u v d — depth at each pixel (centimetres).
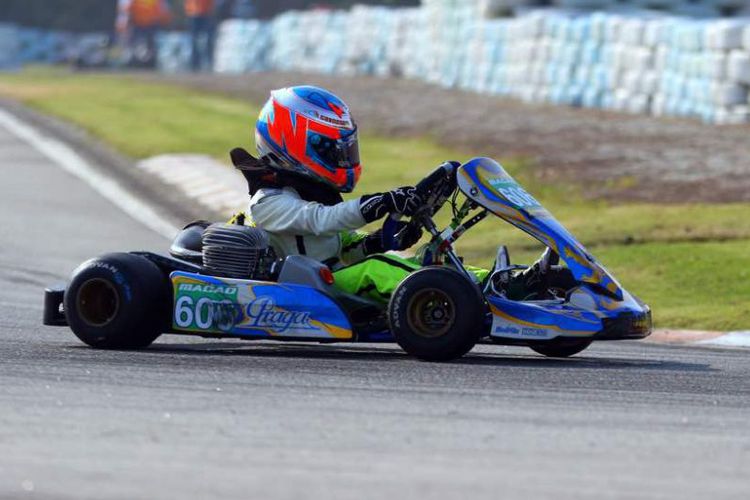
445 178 2452
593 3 9681
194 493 1373
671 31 7825
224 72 15688
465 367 2317
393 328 2361
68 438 1630
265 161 2584
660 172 5675
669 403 1994
